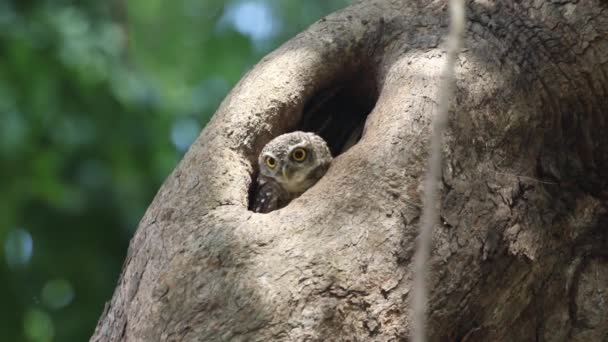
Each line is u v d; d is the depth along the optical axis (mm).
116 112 13570
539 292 7113
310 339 6059
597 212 7547
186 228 6707
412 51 7664
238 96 7664
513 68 7516
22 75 13297
